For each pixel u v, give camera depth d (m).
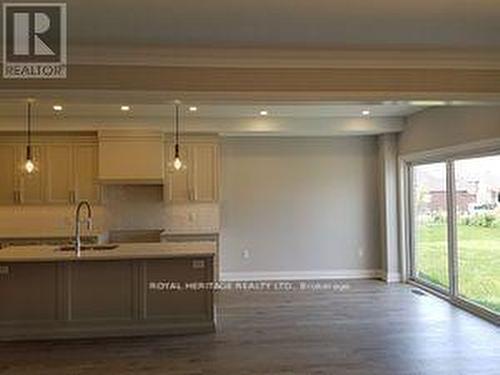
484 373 3.94
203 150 7.65
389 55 4.29
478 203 5.96
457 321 5.54
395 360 4.27
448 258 6.62
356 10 3.35
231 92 4.22
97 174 7.44
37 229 7.60
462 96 4.37
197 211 7.87
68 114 6.89
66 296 5.14
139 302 5.20
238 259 8.20
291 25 3.62
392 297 6.82
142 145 7.29
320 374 3.96
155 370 4.11
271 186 8.27
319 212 8.33
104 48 4.05
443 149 6.48
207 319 5.25
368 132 7.81
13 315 5.10
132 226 7.80
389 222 8.03
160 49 4.11
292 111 6.92
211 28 3.66
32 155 7.39
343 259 8.37
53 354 4.59
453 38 3.96
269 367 4.13
